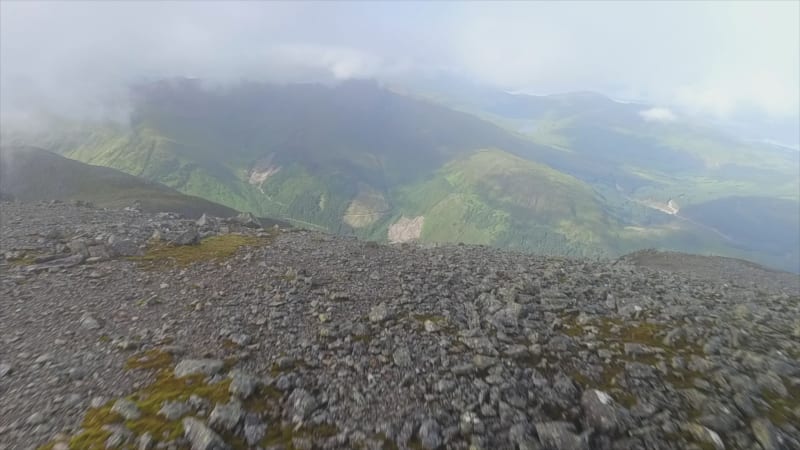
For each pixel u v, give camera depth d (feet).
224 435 35.70
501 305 64.28
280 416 38.58
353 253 92.12
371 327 55.57
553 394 44.29
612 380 47.65
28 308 58.03
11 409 38.19
